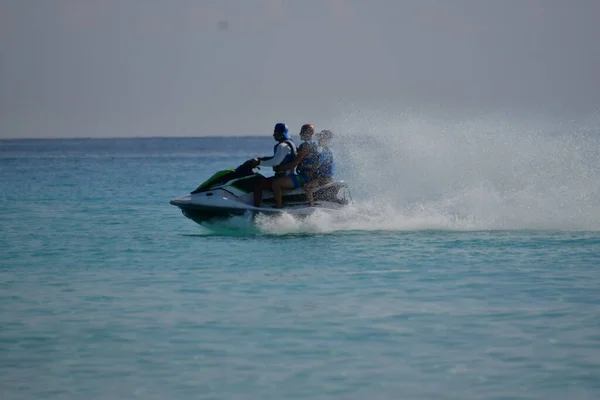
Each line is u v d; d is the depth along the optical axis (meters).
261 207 54.81
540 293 35.12
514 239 51.47
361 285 37.38
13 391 23.33
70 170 186.50
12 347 27.62
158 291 36.75
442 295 34.97
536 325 29.59
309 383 23.72
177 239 54.75
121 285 38.31
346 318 31.02
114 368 25.30
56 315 32.16
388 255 45.78
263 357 26.22
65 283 39.00
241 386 23.56
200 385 23.67
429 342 27.62
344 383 23.67
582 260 43.50
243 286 37.59
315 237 53.19
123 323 30.77
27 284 38.84
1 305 34.06
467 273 40.09
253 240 52.62
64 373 24.86
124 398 22.72
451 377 24.02
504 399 22.23
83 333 29.36
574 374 24.11
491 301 33.66
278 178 54.91
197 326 30.12
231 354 26.58
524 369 24.64
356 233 54.56
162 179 142.12
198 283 38.53
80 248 51.16
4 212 77.88
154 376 24.52
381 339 28.06
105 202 89.88
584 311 31.64
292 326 29.94
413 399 22.34
